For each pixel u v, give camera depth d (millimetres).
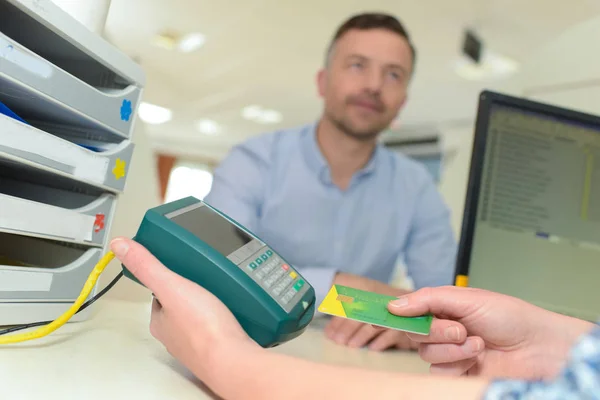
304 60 3830
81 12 468
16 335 350
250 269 374
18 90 378
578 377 196
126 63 468
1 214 361
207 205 449
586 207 725
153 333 361
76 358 339
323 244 1210
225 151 7965
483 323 441
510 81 1268
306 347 555
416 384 229
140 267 341
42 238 441
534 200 710
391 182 1278
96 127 452
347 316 404
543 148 717
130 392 293
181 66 4281
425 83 4047
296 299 385
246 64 4074
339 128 1218
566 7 2605
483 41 3197
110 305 582
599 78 1078
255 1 2996
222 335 307
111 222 477
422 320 429
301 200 1206
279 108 5289
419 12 2922
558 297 703
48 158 389
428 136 5461
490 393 206
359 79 1188
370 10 2945
